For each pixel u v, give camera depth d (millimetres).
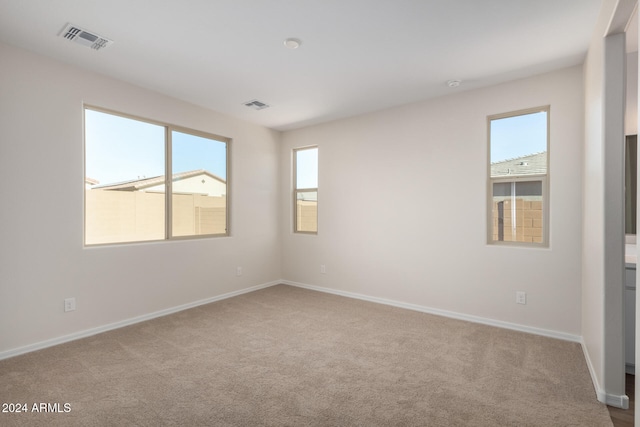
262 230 5008
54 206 2885
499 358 2635
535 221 3260
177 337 3070
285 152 5273
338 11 2186
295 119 4652
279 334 3148
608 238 2033
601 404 2012
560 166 3057
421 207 3889
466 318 3570
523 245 3314
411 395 2102
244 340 3000
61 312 2934
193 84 3430
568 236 3021
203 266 4164
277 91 3615
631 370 2402
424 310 3865
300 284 5109
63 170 2939
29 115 2734
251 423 1822
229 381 2271
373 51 2734
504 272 3346
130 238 3533
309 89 3553
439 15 2230
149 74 3189
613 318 2014
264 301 4297
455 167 3646
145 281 3566
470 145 3551
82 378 2303
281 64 2973
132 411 1926
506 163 3406
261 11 2184
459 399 2057
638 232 1129
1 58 2588
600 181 2104
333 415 1894
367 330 3260
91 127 3232
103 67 3037
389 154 4152
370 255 4332
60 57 2844
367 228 4359
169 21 2299
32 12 2184
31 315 2756
